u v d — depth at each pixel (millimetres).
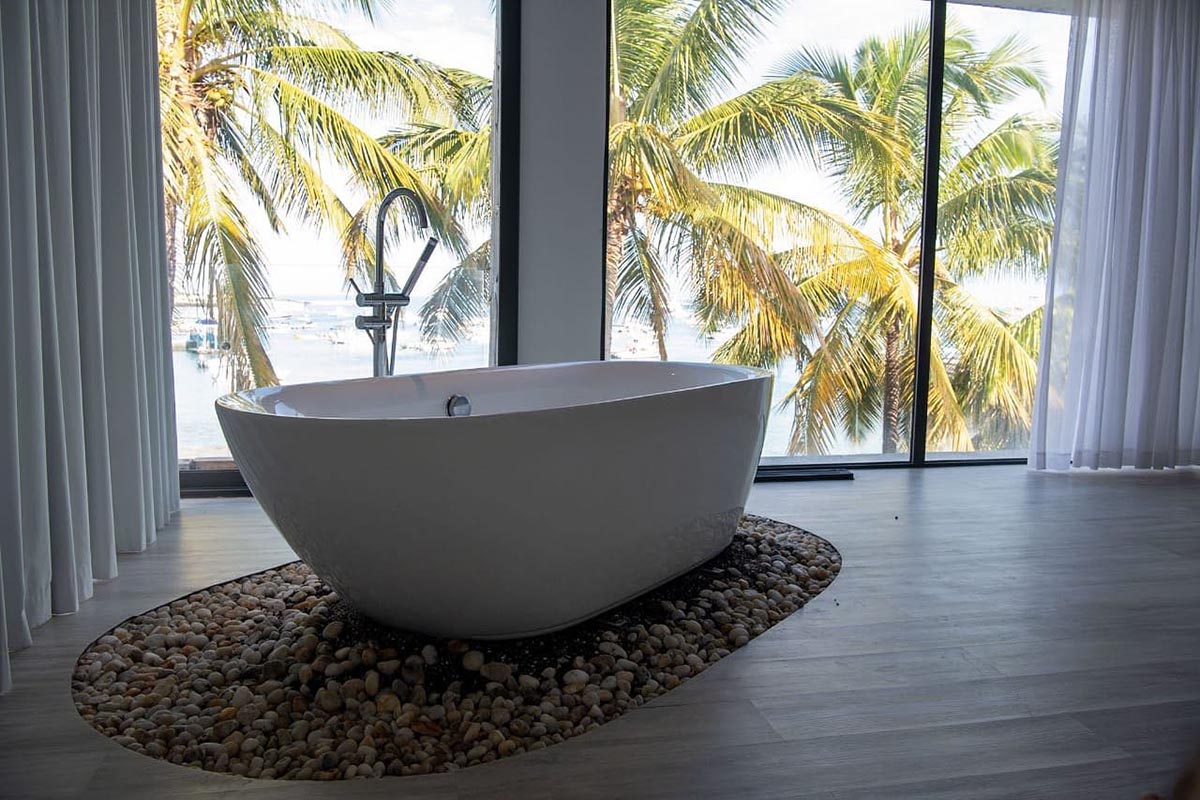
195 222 3852
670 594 2291
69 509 2168
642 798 1374
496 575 1790
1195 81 3990
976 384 5863
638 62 4934
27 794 1373
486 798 1373
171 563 2580
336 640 1927
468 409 2828
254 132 3877
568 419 1751
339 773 1444
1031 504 3475
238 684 1768
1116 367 4027
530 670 1829
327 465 1677
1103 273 4008
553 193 3549
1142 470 4215
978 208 5605
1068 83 3902
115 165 2580
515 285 3572
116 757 1493
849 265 5418
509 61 3463
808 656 1957
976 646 2021
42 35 2125
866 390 5641
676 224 5082
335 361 4008
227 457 3932
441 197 4027
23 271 1968
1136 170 3918
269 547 2748
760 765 1479
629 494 1937
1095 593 2406
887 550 2803
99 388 2375
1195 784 637
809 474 3900
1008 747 1550
